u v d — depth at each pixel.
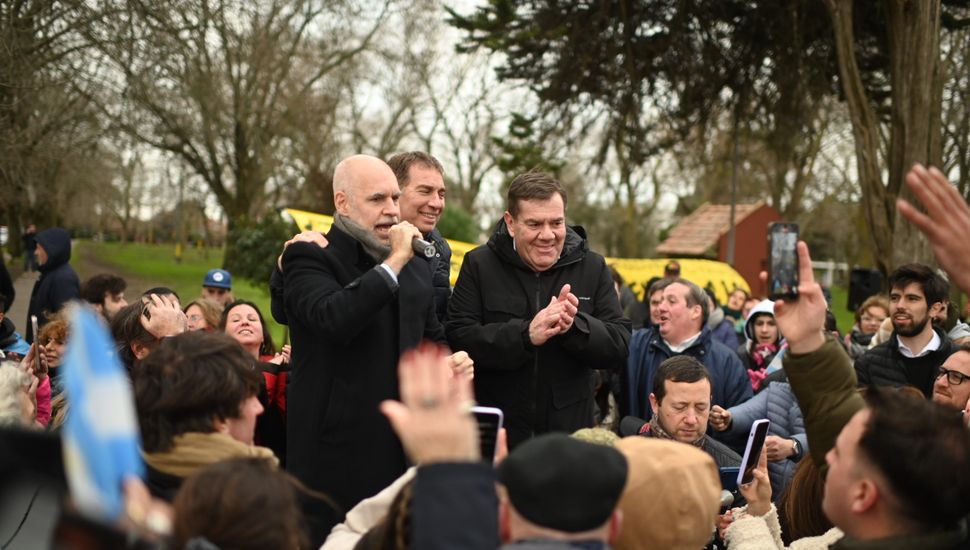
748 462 2.69
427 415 1.45
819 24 14.88
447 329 3.74
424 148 36.34
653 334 4.93
